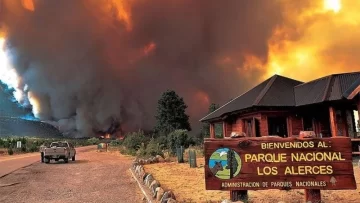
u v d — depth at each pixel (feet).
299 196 26.00
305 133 22.67
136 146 124.88
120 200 29.14
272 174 22.41
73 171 57.41
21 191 35.94
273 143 22.70
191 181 37.78
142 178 41.29
